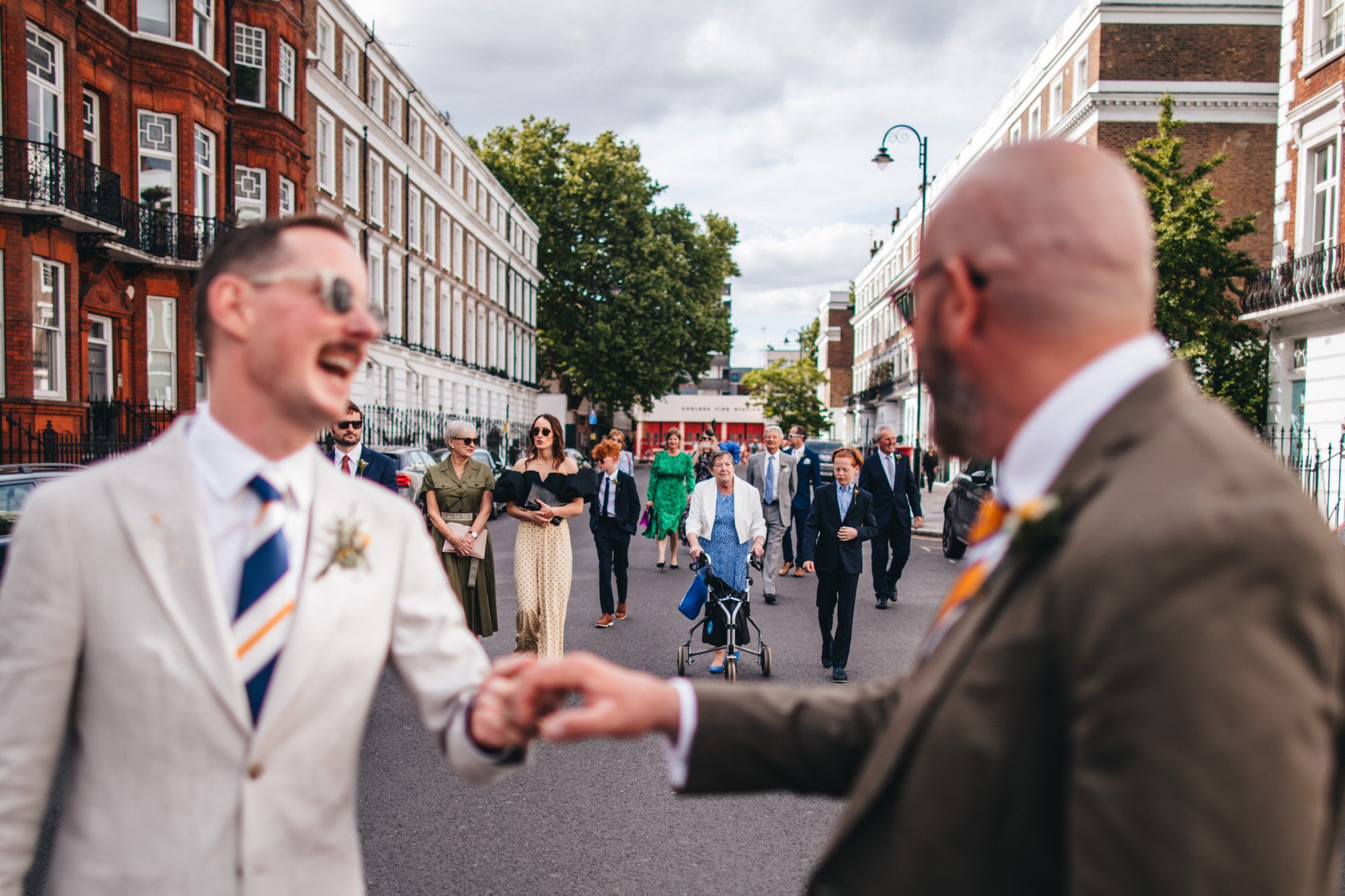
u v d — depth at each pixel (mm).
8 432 14914
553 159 54125
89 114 17703
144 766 1373
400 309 34719
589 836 4105
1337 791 875
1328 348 15547
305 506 1527
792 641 8453
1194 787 725
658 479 13305
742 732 1361
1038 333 997
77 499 1406
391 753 5219
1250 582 756
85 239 17016
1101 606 823
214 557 1450
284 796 1407
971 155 36719
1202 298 17562
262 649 1438
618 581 9375
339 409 1521
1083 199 998
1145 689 766
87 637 1391
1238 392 17391
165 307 19547
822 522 7117
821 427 68938
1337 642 775
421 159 36469
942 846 945
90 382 18016
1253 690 729
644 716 1355
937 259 1087
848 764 1364
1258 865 711
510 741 1445
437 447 34000
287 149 22984
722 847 4012
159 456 1472
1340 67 15492
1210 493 806
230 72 21547
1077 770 828
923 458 31297
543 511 6414
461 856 3889
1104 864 775
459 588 6730
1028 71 30359
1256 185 24250
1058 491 957
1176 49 24406
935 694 1003
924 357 1132
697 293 51344
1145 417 933
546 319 55781
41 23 15820
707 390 119875
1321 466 15172
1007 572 980
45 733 1371
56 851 1409
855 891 1030
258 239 1488
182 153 19391
